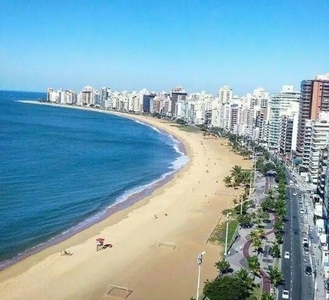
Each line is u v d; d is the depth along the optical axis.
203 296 124.19
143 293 125.81
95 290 126.94
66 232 174.38
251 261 137.50
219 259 150.12
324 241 164.38
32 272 137.38
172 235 173.75
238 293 113.81
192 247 161.38
